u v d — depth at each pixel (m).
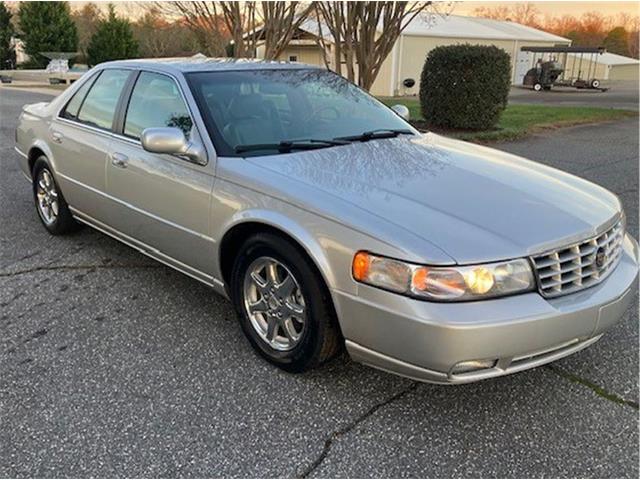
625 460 2.43
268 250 2.94
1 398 2.79
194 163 3.29
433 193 2.83
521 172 3.27
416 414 2.72
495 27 36.19
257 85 3.79
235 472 2.36
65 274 4.26
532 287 2.47
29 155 5.06
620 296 2.71
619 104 20.41
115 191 3.94
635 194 6.77
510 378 3.00
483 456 2.46
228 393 2.86
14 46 40.09
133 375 3.00
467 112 11.74
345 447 2.51
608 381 2.98
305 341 2.86
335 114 3.88
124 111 3.96
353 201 2.70
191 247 3.40
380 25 13.88
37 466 2.37
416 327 2.38
